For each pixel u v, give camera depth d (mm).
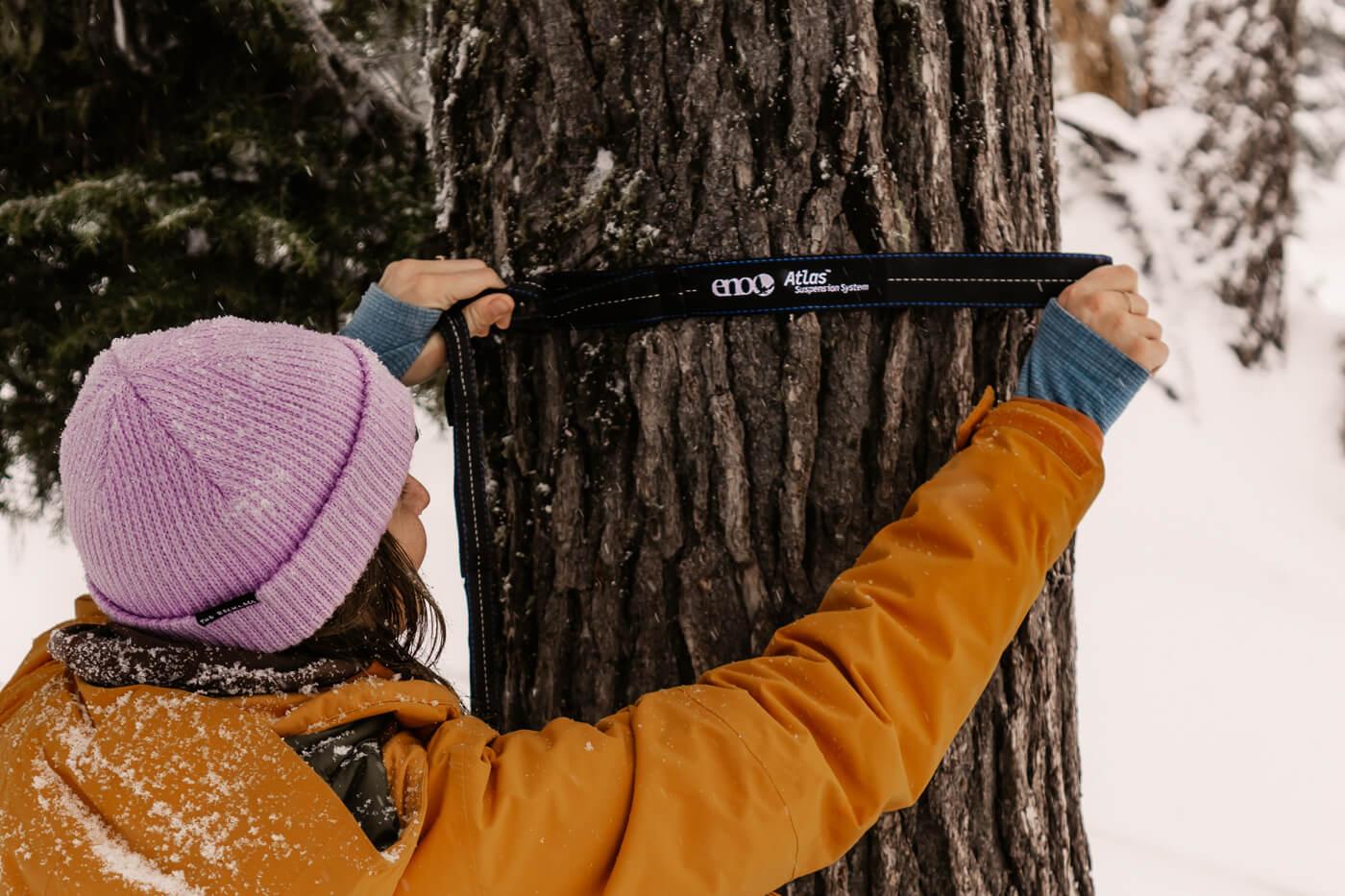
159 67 3109
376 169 3279
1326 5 7359
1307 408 5789
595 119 1170
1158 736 4031
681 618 1200
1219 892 3232
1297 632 4551
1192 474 5555
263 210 3062
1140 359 1026
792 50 1121
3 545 5301
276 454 829
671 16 1135
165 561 815
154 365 826
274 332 896
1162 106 6184
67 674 909
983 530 970
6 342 3082
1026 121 1255
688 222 1147
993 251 1180
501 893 778
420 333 1162
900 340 1156
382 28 3209
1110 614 4754
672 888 815
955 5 1159
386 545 976
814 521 1171
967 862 1229
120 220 3008
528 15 1187
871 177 1128
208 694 833
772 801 841
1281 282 5969
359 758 821
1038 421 1032
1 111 3057
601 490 1214
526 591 1290
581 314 1175
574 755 861
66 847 726
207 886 701
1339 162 7195
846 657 913
